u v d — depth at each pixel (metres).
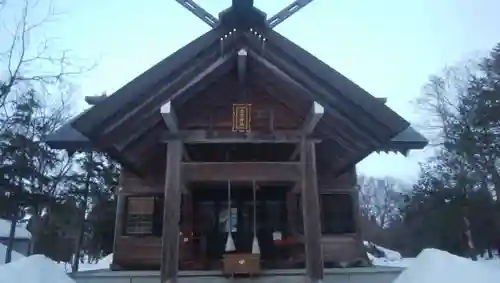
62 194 27.53
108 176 27.69
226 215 11.04
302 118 7.72
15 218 24.97
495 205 25.23
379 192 61.25
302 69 7.50
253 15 7.42
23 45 17.55
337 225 10.63
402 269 8.90
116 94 7.09
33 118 24.45
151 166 10.27
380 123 7.32
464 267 7.13
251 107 7.81
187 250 10.39
